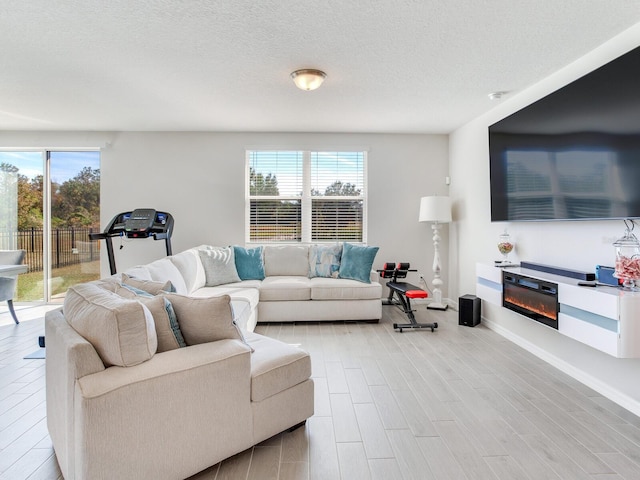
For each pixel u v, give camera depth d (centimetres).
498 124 324
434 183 481
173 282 296
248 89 319
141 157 464
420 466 160
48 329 168
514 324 330
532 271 276
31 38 230
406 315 426
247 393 163
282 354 187
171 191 468
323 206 490
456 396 225
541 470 157
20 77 292
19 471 158
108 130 459
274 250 452
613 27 216
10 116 398
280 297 388
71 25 215
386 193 481
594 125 222
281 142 472
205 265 394
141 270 255
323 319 391
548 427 191
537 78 292
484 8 197
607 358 226
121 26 216
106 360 137
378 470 157
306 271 445
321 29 219
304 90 320
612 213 210
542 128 268
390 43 236
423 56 254
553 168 257
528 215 285
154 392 135
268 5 195
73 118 405
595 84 221
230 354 158
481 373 261
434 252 485
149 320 145
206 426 150
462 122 422
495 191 330
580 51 246
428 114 390
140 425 132
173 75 288
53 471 158
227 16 205
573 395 227
